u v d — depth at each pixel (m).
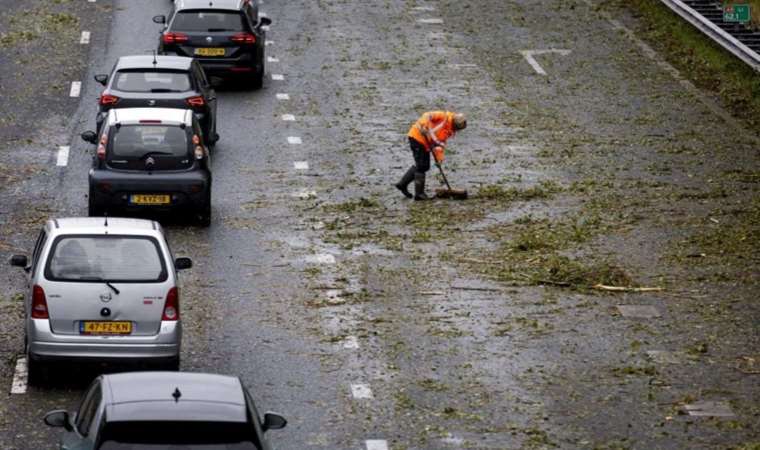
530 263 59.00
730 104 89.31
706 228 64.50
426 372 46.53
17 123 81.06
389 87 90.75
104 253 43.53
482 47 101.06
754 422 42.69
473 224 65.06
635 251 60.88
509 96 89.75
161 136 62.94
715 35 97.44
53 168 73.31
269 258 59.34
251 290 55.00
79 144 77.81
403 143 79.56
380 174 73.69
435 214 66.69
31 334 42.75
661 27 106.31
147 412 30.03
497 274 57.56
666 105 88.69
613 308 53.44
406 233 63.53
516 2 113.69
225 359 47.34
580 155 77.94
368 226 64.62
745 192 71.06
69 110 84.00
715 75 95.19
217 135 77.94
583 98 89.81
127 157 62.53
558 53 99.88
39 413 42.06
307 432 41.16
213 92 79.00
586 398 44.50
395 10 110.62
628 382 45.88
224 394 31.25
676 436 41.50
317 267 58.19
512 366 47.19
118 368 45.41
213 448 29.61
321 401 43.75
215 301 53.56
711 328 51.28
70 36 99.31
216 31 88.38
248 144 78.50
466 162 76.19
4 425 41.09
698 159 77.62
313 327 50.84
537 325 51.31
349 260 59.31
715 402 44.28
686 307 53.62
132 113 63.94
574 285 56.00
